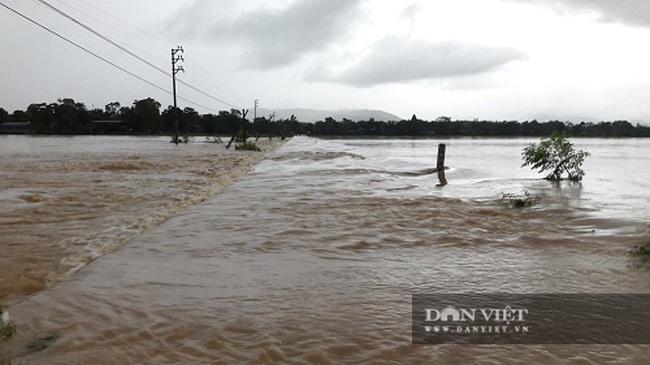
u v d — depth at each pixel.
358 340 3.97
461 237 7.81
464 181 17.08
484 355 3.73
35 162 23.03
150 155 30.28
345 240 7.57
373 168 22.20
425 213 9.95
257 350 3.75
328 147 50.69
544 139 19.05
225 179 16.50
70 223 8.81
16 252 6.74
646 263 6.19
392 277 5.70
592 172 21.62
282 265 6.17
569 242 7.46
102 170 19.58
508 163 28.62
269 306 4.71
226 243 7.31
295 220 9.14
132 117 98.69
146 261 6.30
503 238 7.77
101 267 5.98
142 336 3.99
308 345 3.86
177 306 4.68
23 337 3.95
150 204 10.98
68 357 3.61
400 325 4.29
